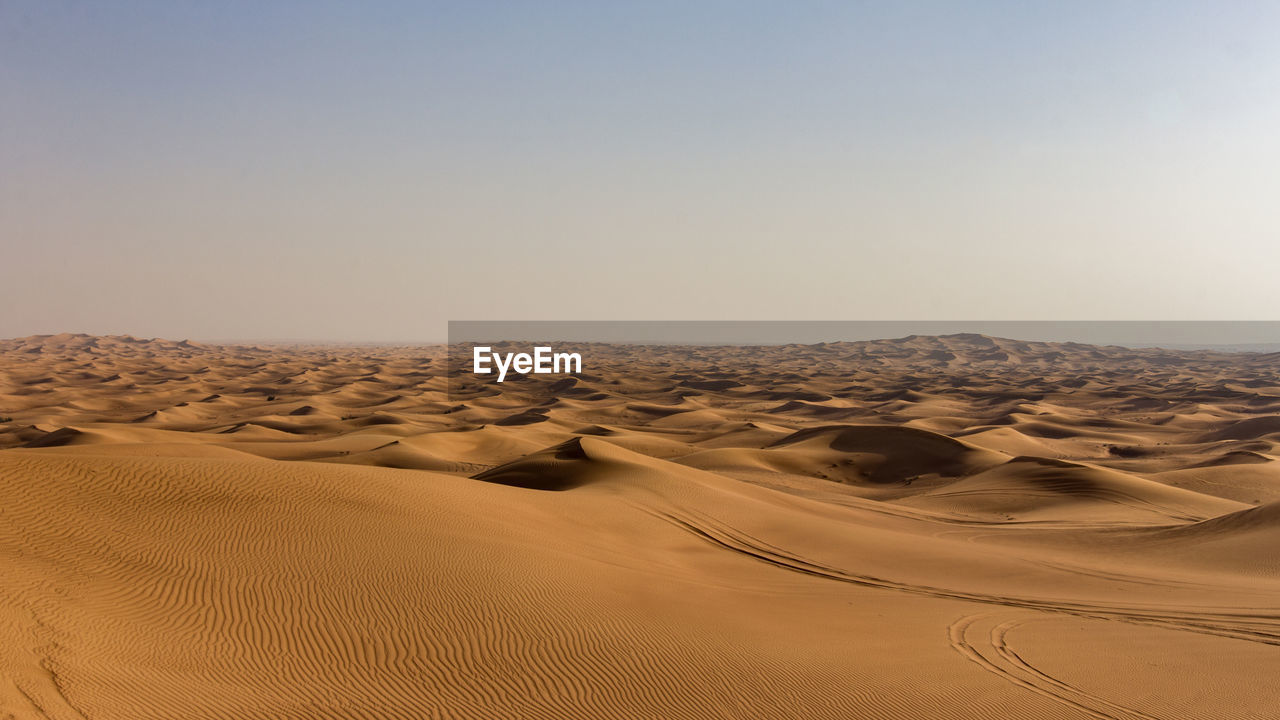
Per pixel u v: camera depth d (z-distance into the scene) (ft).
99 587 53.98
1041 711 48.42
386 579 61.57
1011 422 339.57
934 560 104.17
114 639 47.09
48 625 46.83
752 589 79.10
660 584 73.61
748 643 57.62
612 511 109.09
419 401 478.59
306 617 53.83
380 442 243.81
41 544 59.16
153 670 44.14
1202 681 54.90
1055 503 158.71
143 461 79.82
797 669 53.01
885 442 229.86
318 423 343.87
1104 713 48.57
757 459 219.82
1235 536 114.42
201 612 52.80
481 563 68.28
